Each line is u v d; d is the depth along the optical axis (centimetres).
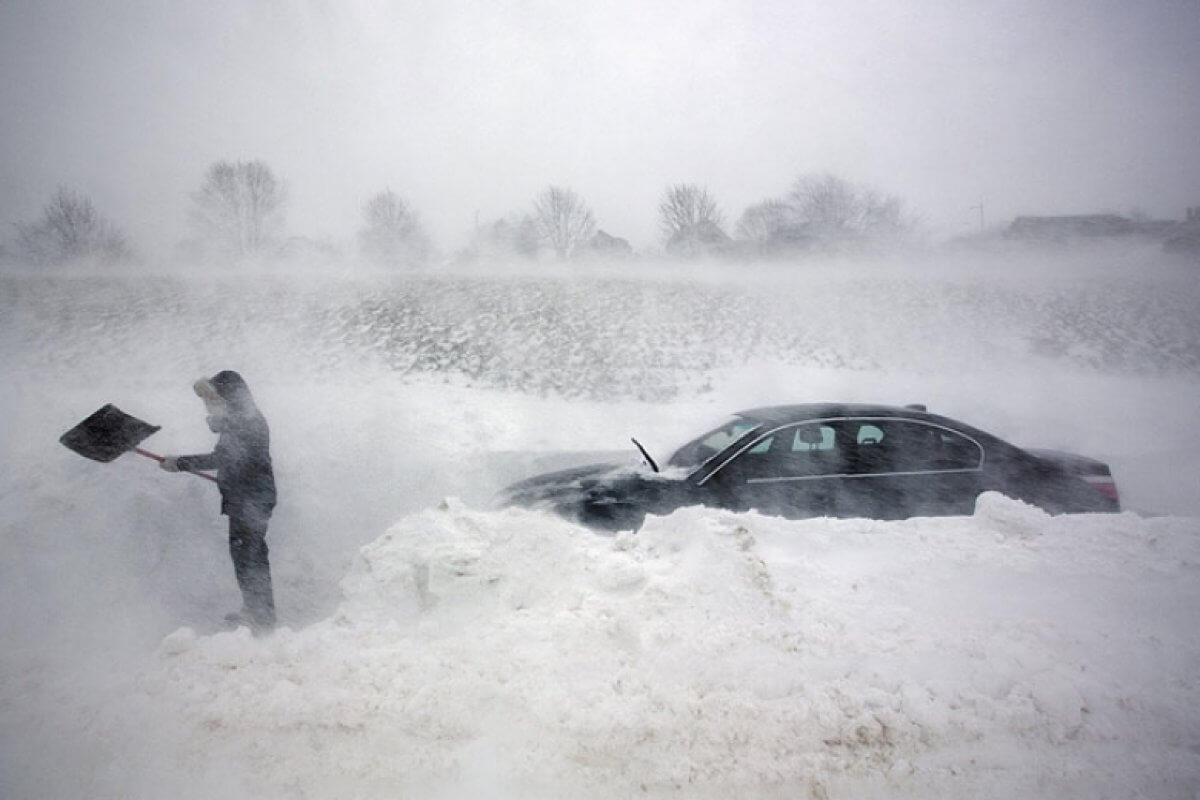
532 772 259
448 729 276
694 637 310
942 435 535
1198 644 313
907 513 508
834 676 293
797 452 522
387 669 303
